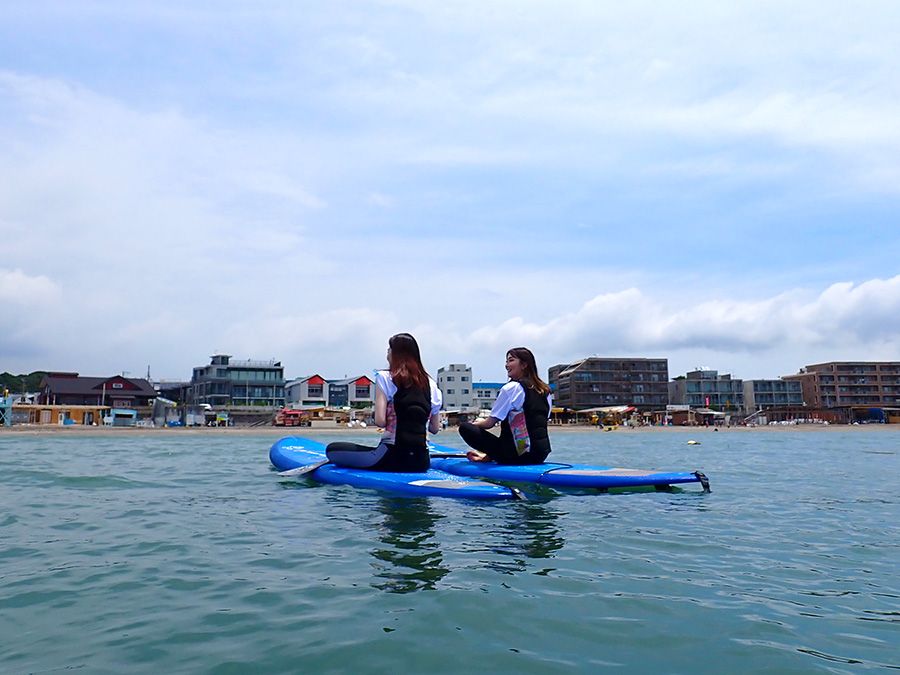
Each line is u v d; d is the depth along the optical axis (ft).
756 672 6.46
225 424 189.47
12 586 9.46
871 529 14.07
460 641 7.29
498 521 14.60
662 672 6.45
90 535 13.09
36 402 210.79
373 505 16.81
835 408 288.10
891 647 7.15
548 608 8.44
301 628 7.70
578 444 76.13
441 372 284.41
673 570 10.43
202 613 8.26
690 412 260.01
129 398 209.05
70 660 6.74
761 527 14.23
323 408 195.42
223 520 14.70
